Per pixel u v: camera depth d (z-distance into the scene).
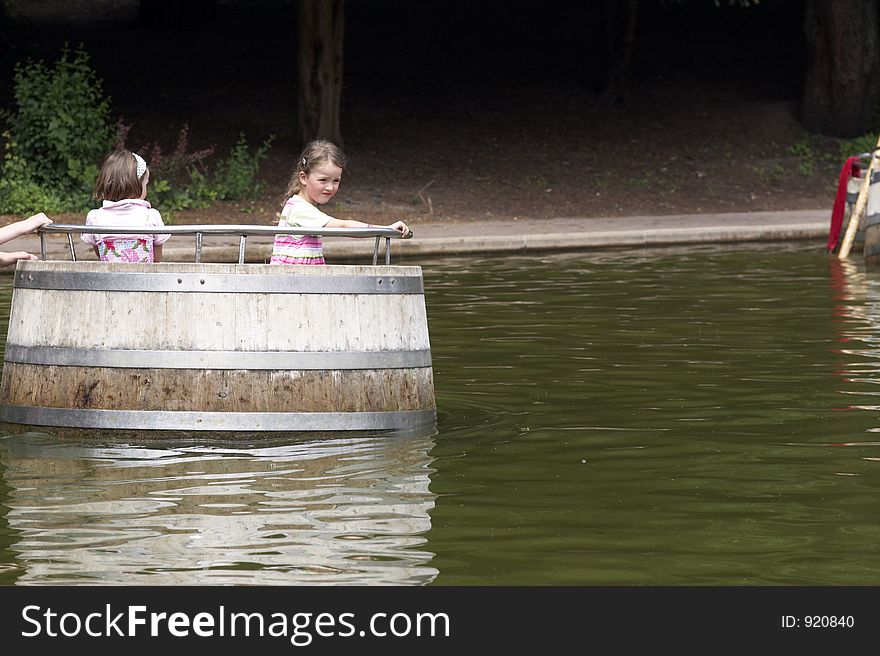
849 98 101.31
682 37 117.56
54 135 70.81
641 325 38.38
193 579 15.99
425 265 57.25
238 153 77.88
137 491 19.77
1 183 70.06
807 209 84.88
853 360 31.92
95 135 72.94
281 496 19.55
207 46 106.44
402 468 21.42
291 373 23.20
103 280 23.19
